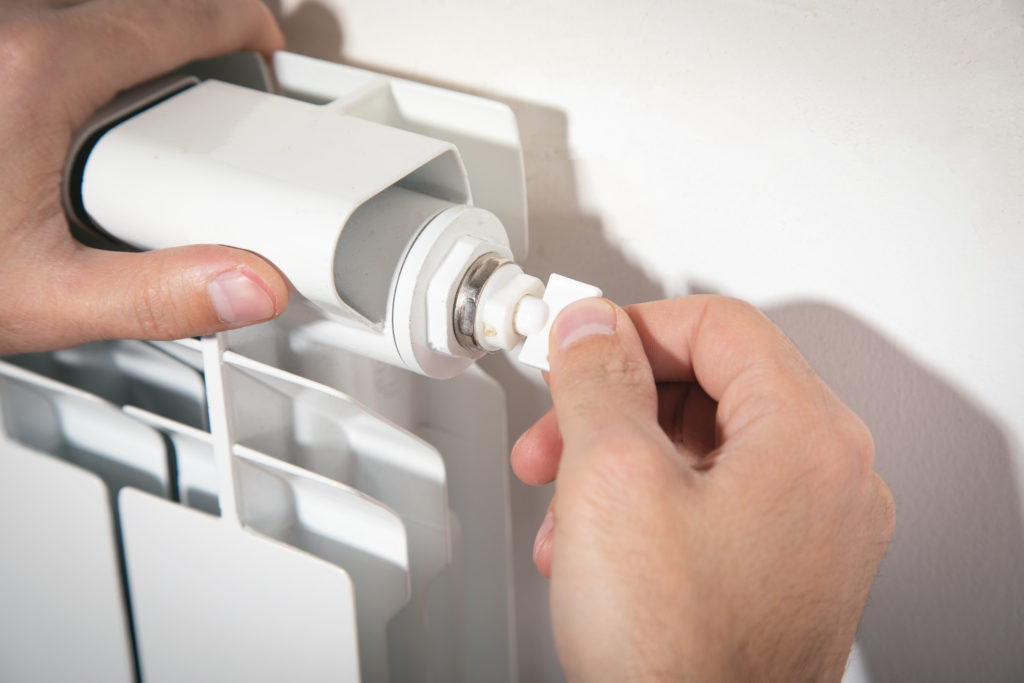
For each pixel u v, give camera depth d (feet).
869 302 1.29
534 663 1.97
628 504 1.01
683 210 1.34
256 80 1.47
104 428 1.59
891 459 1.40
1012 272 1.19
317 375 1.40
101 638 1.67
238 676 1.50
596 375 1.09
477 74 1.41
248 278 1.07
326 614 1.34
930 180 1.18
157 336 1.21
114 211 1.20
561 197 1.43
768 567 1.05
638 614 1.01
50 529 1.62
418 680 1.55
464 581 1.73
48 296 1.23
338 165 1.11
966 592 1.45
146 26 1.30
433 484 1.36
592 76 1.32
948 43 1.10
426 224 1.11
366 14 1.46
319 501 1.41
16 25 1.22
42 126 1.23
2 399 1.57
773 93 1.21
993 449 1.33
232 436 1.28
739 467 1.05
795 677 1.13
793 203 1.26
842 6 1.13
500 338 1.13
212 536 1.39
